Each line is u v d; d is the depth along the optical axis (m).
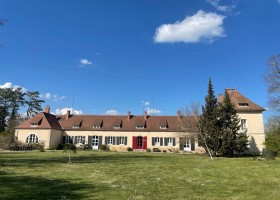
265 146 36.16
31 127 52.12
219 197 10.75
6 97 71.06
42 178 13.91
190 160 27.86
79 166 19.97
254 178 15.87
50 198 9.66
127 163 23.23
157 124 54.81
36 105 76.75
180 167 20.81
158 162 24.80
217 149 38.50
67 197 9.88
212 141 38.28
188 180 14.71
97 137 54.69
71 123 56.81
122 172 17.19
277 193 11.72
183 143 51.28
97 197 10.02
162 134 52.94
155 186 12.59
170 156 34.62
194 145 50.28
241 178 15.80
